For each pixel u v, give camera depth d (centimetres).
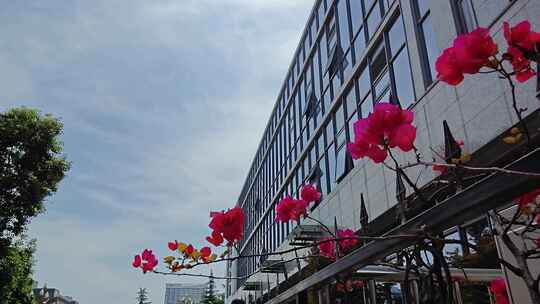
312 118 1970
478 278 516
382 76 1248
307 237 1081
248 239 3453
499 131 675
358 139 233
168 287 13988
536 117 564
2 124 1561
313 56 2034
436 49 953
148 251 366
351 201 1265
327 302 511
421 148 901
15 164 1556
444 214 245
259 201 3148
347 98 1530
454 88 805
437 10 930
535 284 198
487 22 770
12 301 1542
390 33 1225
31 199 1541
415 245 285
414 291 422
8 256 1491
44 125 1620
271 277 2094
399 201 332
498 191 212
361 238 255
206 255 321
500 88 680
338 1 1711
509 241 219
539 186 199
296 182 2184
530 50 198
